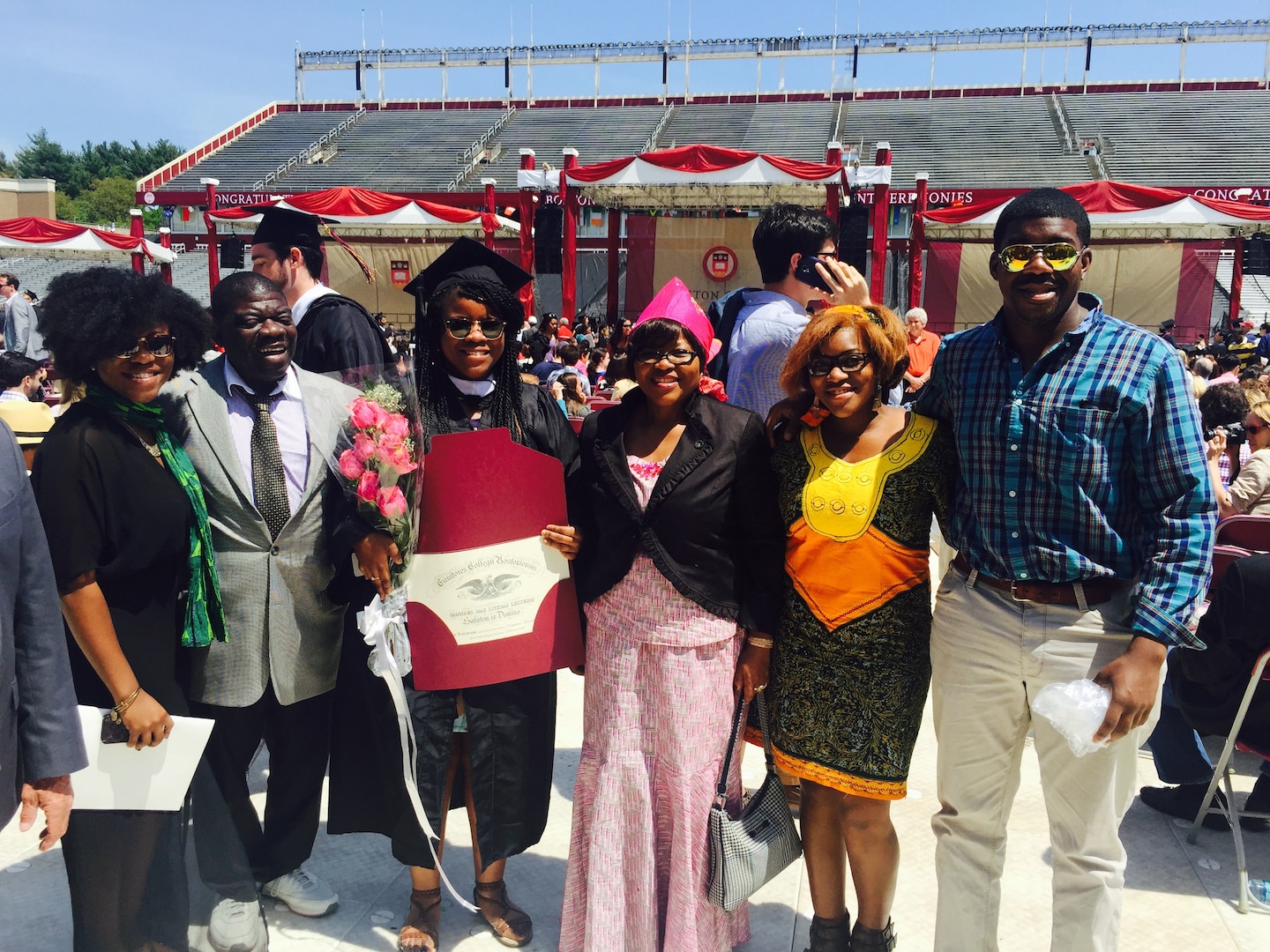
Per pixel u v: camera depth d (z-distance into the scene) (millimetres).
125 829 2229
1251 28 39000
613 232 18859
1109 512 2043
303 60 45000
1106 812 2137
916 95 40938
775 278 3281
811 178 14414
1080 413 2002
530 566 2441
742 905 2611
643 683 2330
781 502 2338
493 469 2387
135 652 2262
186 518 2332
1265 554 3146
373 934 2715
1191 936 2715
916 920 2777
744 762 3938
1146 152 32062
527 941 2662
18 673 1834
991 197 22672
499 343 2506
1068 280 1998
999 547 2115
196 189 35406
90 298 2164
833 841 2400
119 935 2285
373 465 2344
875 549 2223
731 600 2326
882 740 2254
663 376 2246
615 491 2311
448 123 40625
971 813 2264
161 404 2459
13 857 3018
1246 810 3324
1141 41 40125
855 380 2174
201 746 2201
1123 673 1940
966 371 2168
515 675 2443
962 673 2207
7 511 1735
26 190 42406
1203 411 5562
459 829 3338
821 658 2283
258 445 2559
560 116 40562
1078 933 2166
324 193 16766
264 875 2730
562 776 3730
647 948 2309
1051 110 37062
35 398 6277
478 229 19828
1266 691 2961
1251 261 19016
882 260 14883
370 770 2590
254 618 2500
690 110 40344
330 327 3439
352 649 2572
